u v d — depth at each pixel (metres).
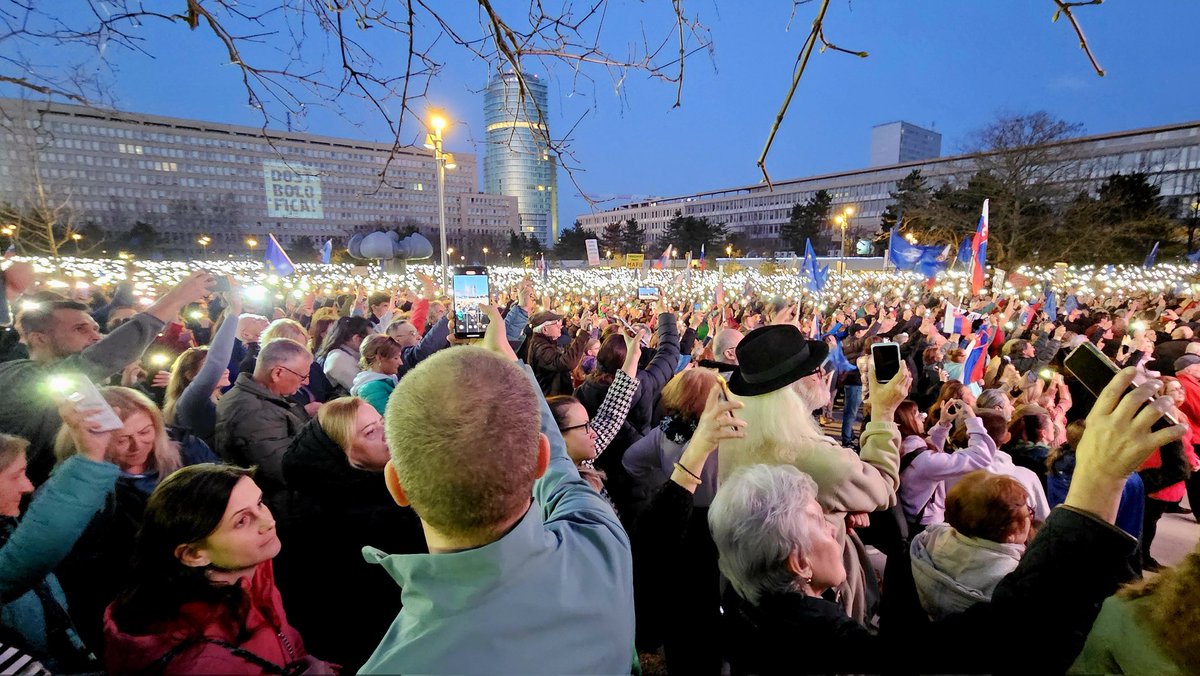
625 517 2.71
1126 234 29.08
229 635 1.53
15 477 1.74
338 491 2.08
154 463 2.21
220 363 3.06
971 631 1.35
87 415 1.76
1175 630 1.23
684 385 2.60
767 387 1.99
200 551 1.54
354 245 21.62
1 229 9.46
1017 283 18.94
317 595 2.05
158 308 2.63
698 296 18.14
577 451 2.32
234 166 55.16
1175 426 1.07
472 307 3.12
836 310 13.16
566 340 6.55
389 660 0.97
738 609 1.78
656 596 1.80
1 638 1.60
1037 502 2.84
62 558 1.70
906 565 2.17
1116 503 1.15
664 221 110.19
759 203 96.81
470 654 0.95
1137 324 6.79
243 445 2.67
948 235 31.62
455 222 77.94
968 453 2.91
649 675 2.84
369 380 3.46
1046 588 1.20
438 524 1.03
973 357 6.03
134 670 1.44
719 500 1.77
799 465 1.95
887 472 2.12
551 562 1.07
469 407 1.00
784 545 1.60
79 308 2.58
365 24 1.56
